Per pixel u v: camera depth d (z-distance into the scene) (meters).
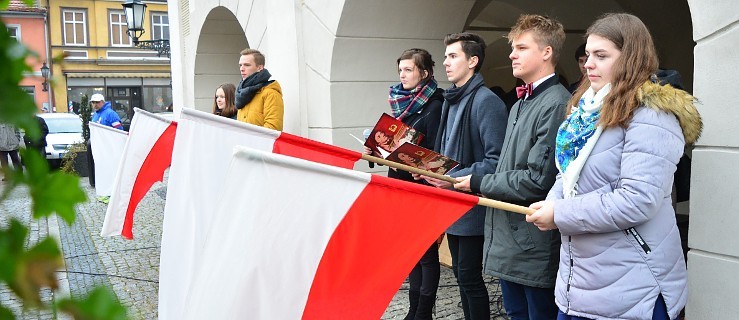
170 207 3.37
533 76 2.74
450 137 3.28
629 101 2.01
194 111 3.46
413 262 2.13
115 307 0.50
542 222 2.17
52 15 28.78
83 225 7.57
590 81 2.19
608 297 2.08
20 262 0.49
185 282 3.22
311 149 3.52
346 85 5.61
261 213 1.97
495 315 4.15
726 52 2.43
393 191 2.11
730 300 2.46
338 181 2.05
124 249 6.39
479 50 3.27
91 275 5.40
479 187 2.78
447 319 4.12
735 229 2.42
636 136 2.00
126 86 30.78
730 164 2.43
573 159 2.21
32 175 0.53
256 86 5.39
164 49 16.66
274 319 1.97
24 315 0.51
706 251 2.55
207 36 10.24
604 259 2.09
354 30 5.45
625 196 1.99
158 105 31.52
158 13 31.25
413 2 5.45
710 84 2.51
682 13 6.99
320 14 5.70
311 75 5.95
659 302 2.07
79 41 29.59
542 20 2.72
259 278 1.96
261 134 3.55
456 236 3.25
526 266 2.64
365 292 2.09
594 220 2.04
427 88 3.74
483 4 7.65
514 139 2.77
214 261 1.93
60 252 0.51
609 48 2.09
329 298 2.04
